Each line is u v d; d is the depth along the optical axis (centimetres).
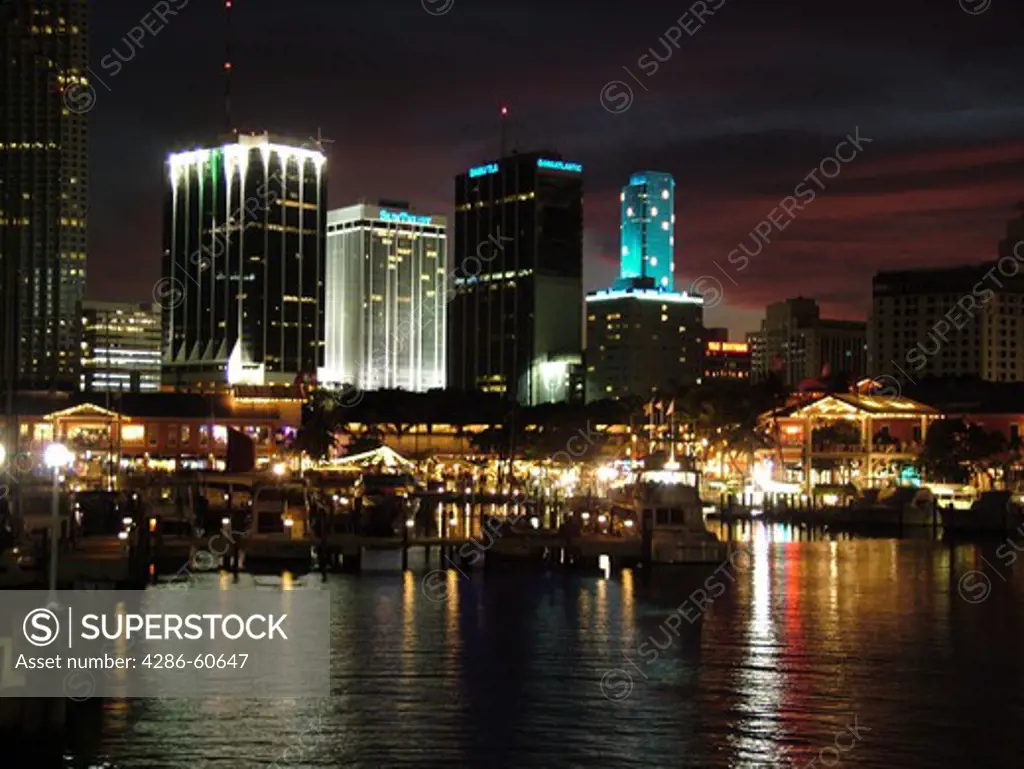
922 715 6362
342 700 6519
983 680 7094
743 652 7806
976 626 8788
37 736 5747
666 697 6662
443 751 5725
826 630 8588
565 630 8488
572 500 14462
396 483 14950
